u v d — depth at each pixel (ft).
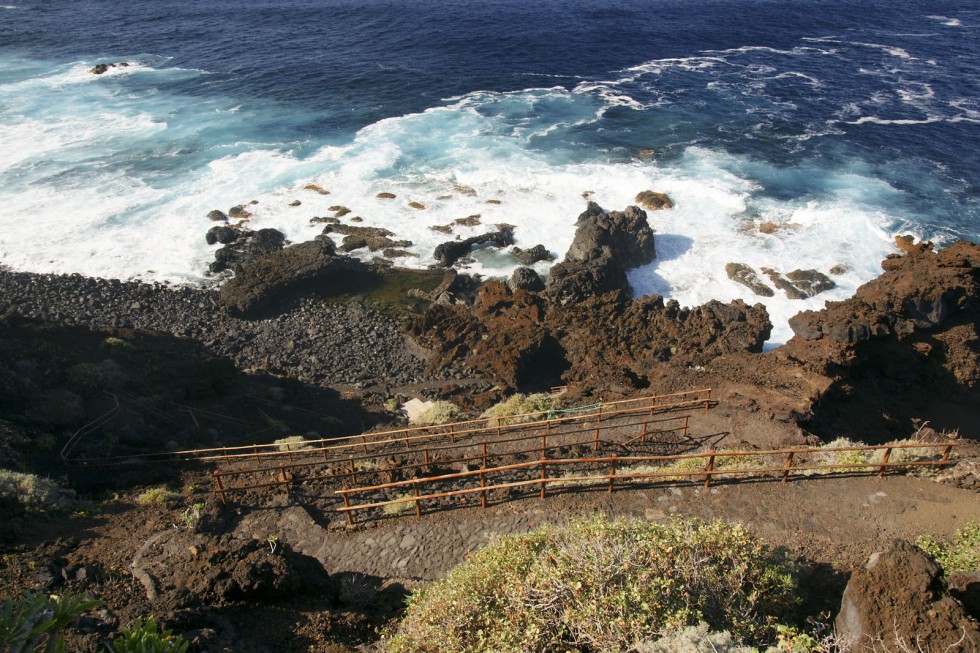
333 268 117.19
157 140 168.55
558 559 30.22
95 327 101.24
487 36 254.27
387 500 52.49
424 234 129.59
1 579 38.11
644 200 135.44
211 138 169.58
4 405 64.59
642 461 55.26
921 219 127.34
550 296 107.96
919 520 40.60
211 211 136.26
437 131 170.30
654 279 116.57
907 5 297.33
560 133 167.43
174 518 50.26
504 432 69.00
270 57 234.99
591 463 56.29
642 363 88.58
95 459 61.46
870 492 43.83
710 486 46.55
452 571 34.96
